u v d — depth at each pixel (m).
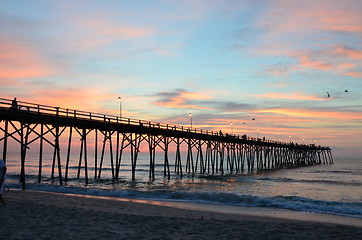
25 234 7.38
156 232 8.79
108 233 8.18
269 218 14.30
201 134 45.22
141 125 34.09
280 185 35.44
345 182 39.91
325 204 19.23
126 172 59.06
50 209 11.33
